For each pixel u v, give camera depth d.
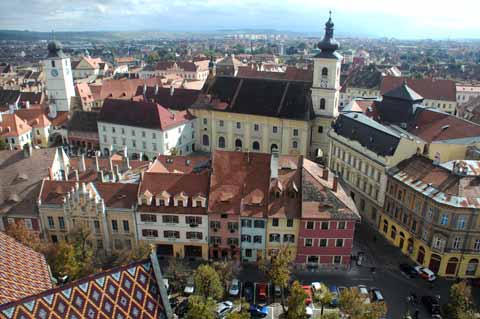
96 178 87.38
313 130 132.75
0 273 44.47
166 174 79.25
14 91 191.88
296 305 59.72
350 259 79.56
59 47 163.75
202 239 78.19
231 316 55.94
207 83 145.62
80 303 38.59
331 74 125.44
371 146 92.38
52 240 80.69
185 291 69.19
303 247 76.56
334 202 74.75
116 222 77.88
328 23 122.88
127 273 41.56
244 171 79.00
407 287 72.94
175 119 135.12
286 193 76.94
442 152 86.44
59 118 158.25
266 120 132.62
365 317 56.22
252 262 79.50
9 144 138.00
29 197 79.88
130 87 194.75
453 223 71.25
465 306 60.44
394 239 86.75
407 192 80.88
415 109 113.94
